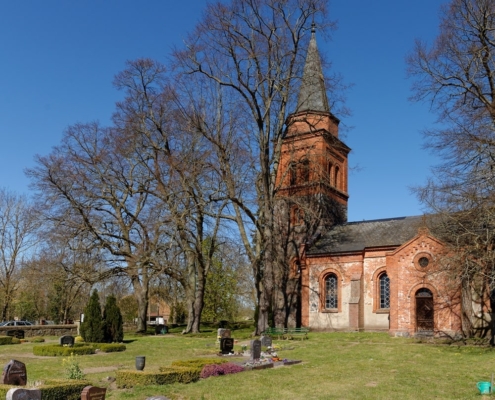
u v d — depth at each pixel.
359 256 43.78
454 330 34.59
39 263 47.00
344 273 44.31
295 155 48.34
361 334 38.38
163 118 43.56
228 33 39.66
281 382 18.19
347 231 47.94
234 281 65.00
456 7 33.41
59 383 15.10
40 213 42.59
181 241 42.72
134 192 45.84
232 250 44.47
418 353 27.53
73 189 42.78
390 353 27.62
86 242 43.28
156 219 41.06
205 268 46.19
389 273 37.75
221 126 40.75
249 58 39.75
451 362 24.05
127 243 45.81
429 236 36.44
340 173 52.91
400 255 37.53
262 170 41.38
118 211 46.28
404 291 36.94
